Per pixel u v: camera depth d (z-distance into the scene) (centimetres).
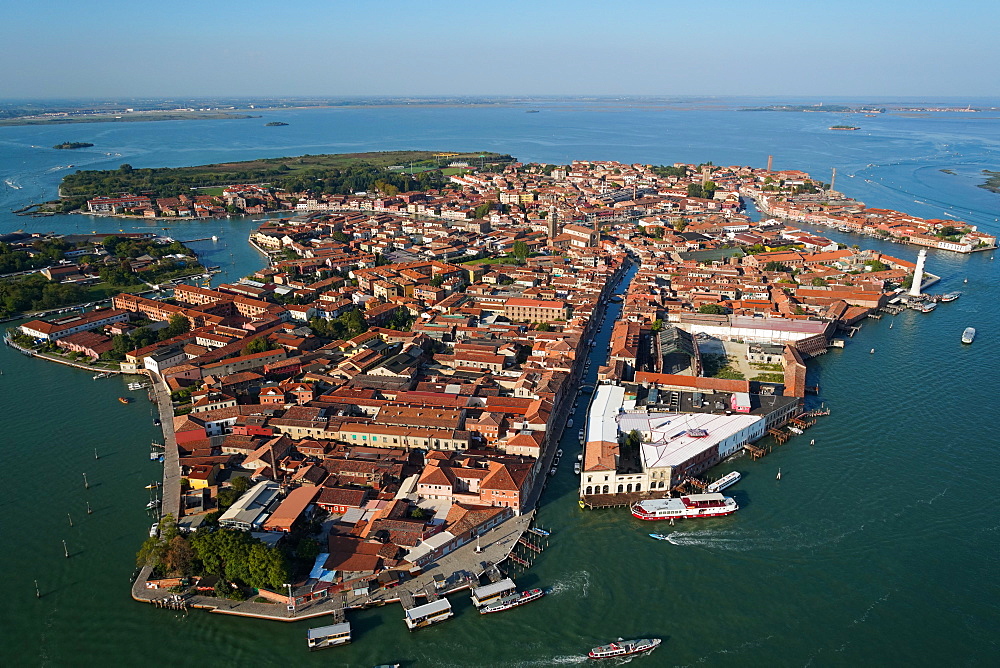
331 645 14688
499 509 18625
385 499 18975
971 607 15775
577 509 19400
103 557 17275
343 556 16588
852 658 14475
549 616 15588
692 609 15812
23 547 17550
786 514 19100
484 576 16650
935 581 16588
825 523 18700
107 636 15000
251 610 15500
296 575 16200
